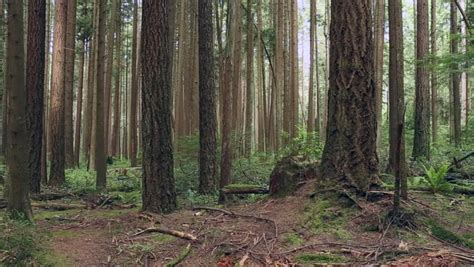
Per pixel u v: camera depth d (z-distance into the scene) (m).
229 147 9.21
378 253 4.83
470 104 25.36
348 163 6.19
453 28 16.88
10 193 6.30
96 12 19.73
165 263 5.12
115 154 26.42
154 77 7.69
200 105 10.64
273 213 6.38
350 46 6.24
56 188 12.37
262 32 23.36
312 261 4.76
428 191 7.41
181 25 18.94
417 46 14.07
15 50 6.22
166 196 7.61
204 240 5.66
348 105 6.24
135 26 21.42
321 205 6.00
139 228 6.58
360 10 6.26
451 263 4.46
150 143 7.63
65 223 7.32
